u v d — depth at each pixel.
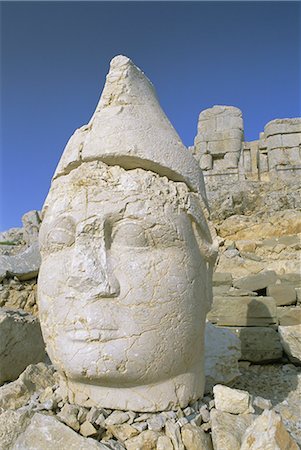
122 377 2.74
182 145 3.34
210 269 3.34
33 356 4.78
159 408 2.81
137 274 2.80
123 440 2.65
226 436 2.66
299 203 9.87
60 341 2.86
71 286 2.84
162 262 2.86
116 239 2.89
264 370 5.02
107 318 2.74
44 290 3.03
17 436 2.68
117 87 3.31
